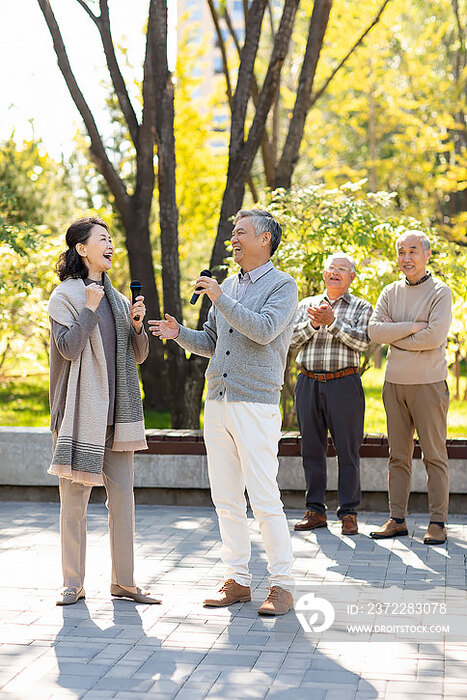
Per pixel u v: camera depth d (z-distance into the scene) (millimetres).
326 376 5613
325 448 5742
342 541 5367
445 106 20641
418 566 4781
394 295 5461
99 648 3543
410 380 5324
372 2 18078
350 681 3193
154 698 3051
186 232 20531
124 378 4152
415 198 22500
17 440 6523
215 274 8820
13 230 8891
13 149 15523
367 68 20297
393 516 5480
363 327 5598
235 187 8852
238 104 8922
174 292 9039
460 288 7469
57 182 16688
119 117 16094
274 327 3883
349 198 7418
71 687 3150
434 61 22234
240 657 3439
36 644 3588
